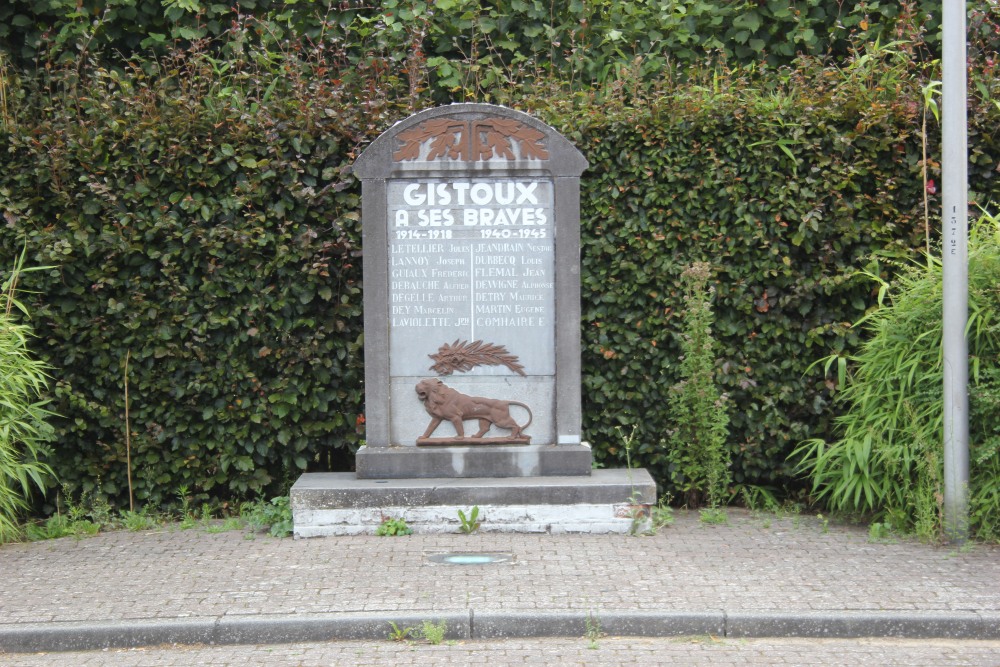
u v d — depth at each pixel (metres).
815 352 8.08
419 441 7.43
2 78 8.49
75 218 7.85
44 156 7.76
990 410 6.88
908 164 7.90
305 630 5.47
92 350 7.89
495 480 7.34
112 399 7.97
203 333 7.92
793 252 8.02
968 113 7.93
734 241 7.95
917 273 7.60
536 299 7.46
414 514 7.17
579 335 7.43
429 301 7.46
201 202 7.86
